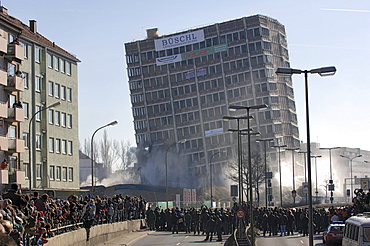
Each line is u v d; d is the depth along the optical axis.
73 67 78.62
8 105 54.28
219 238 44.19
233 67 150.38
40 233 20.27
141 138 156.00
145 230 54.97
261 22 148.88
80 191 79.06
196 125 152.25
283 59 156.88
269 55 150.12
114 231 43.34
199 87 152.62
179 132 153.25
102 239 38.78
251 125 147.88
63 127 75.00
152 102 155.75
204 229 51.19
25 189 62.47
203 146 151.12
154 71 155.75
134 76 157.38
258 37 148.50
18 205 20.06
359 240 23.45
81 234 32.22
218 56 151.62
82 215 34.47
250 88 148.50
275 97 149.25
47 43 72.75
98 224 38.34
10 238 9.48
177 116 153.88
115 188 109.81
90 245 34.81
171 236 49.09
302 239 46.19
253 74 148.50
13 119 53.78
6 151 53.25
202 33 152.62
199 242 42.81
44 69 70.31
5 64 53.75
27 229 19.50
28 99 66.56
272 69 150.25
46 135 69.88
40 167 69.00
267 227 55.50
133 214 53.94
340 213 56.66
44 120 69.88
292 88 159.75
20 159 56.00
